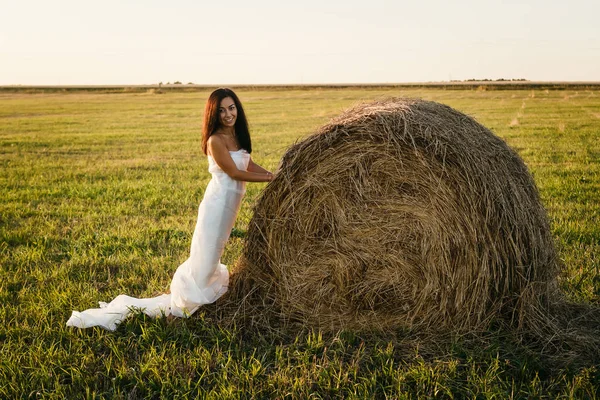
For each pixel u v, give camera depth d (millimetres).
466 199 3992
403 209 4152
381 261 4234
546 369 3709
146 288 5230
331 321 4375
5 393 3436
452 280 4074
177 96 59281
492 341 4035
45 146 17266
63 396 3404
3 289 5102
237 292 4746
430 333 4152
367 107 4523
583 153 13352
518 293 4152
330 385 3496
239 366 3738
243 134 4578
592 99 41719
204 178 11195
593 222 6961
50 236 6797
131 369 3672
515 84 79625
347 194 4270
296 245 4461
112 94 67875
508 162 4328
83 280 5352
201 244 4484
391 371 3607
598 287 4922
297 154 4359
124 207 8461
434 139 4051
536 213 4281
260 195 4582
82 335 4195
